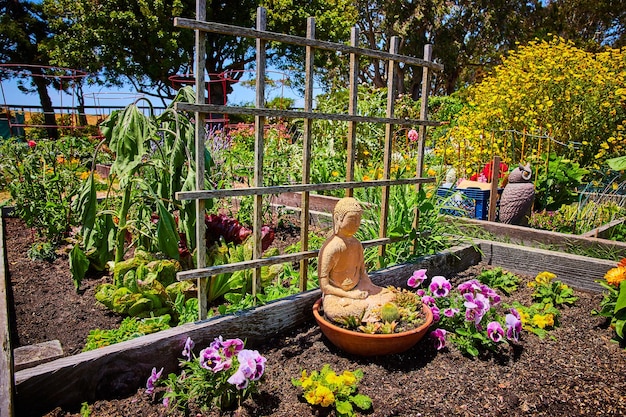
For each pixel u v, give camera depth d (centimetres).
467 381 248
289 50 2269
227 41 2222
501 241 498
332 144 789
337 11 2295
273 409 218
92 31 1939
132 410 213
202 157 259
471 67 3606
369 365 259
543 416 223
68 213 491
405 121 368
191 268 348
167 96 2291
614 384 250
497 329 271
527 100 785
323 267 275
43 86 2325
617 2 3002
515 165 692
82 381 214
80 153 764
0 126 1792
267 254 350
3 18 2117
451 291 370
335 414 215
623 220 538
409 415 219
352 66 322
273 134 838
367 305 274
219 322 259
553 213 598
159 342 235
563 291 357
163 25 1967
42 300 339
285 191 294
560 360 274
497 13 3169
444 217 472
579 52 805
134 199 377
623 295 288
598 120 777
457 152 805
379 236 382
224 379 217
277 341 284
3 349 214
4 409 170
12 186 545
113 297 302
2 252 396
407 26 3048
